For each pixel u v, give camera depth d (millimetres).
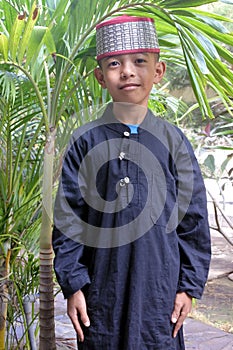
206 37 1098
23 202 1437
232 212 3793
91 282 1022
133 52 1018
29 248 1473
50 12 1334
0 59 1147
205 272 1062
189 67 1115
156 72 1104
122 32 1021
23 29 1134
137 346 979
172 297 1027
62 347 1850
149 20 1050
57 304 2357
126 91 1027
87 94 1452
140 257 998
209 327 2137
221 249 3355
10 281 1431
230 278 2840
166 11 1115
